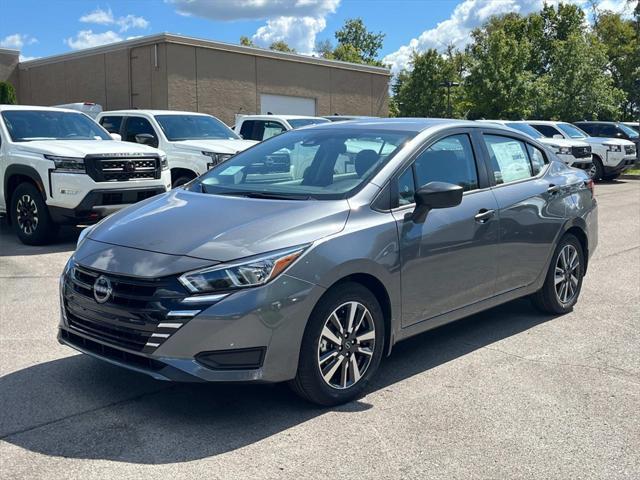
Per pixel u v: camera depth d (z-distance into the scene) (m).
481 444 3.63
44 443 3.58
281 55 28.64
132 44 25.92
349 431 3.76
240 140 12.14
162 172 9.47
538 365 4.85
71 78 29.03
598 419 3.96
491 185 5.21
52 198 8.71
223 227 3.92
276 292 3.65
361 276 4.12
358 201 4.23
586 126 23.23
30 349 5.05
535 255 5.59
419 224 4.44
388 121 5.28
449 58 49.47
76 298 3.98
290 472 3.30
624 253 9.16
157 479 3.22
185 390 4.31
